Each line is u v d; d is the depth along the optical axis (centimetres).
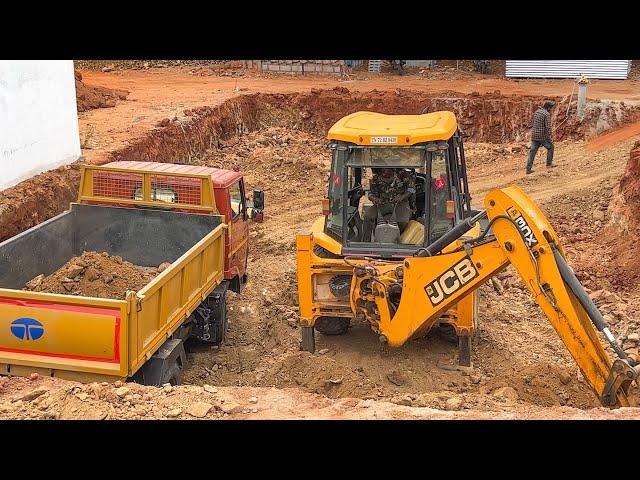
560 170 2064
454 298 900
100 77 3231
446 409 812
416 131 975
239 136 2553
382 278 959
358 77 3409
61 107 1471
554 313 798
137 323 787
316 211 1814
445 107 2689
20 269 987
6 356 802
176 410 718
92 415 704
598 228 1598
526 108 2617
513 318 1199
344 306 1029
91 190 1132
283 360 1005
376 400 856
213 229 1090
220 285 1103
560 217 1675
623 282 1310
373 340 1090
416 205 1062
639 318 1163
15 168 1317
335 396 909
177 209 1109
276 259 1487
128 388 759
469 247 876
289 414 720
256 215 1216
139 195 1121
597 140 2373
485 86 3139
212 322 1073
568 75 3259
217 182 1099
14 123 1307
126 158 1727
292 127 2758
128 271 984
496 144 2505
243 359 1062
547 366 984
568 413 721
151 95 2661
